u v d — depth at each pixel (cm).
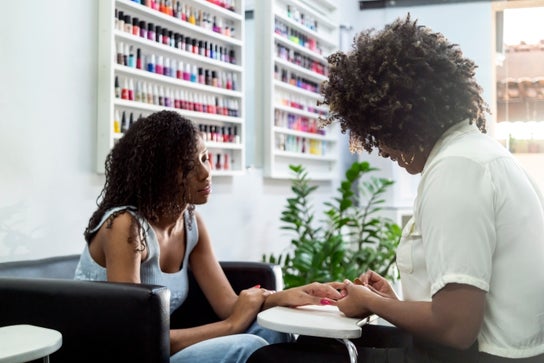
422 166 128
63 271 192
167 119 170
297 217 353
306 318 125
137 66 247
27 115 206
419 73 118
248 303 169
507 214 109
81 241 227
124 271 154
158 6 259
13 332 129
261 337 169
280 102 363
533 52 472
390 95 119
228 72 306
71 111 223
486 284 105
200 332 164
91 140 231
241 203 331
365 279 153
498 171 110
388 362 121
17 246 203
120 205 164
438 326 108
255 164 349
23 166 205
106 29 232
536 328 110
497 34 465
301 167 374
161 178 165
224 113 300
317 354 128
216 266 197
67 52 221
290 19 364
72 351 144
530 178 120
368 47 123
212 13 297
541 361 111
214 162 300
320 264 317
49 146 214
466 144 114
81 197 227
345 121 130
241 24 312
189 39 276
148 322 135
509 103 480
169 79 260
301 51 383
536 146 475
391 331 153
